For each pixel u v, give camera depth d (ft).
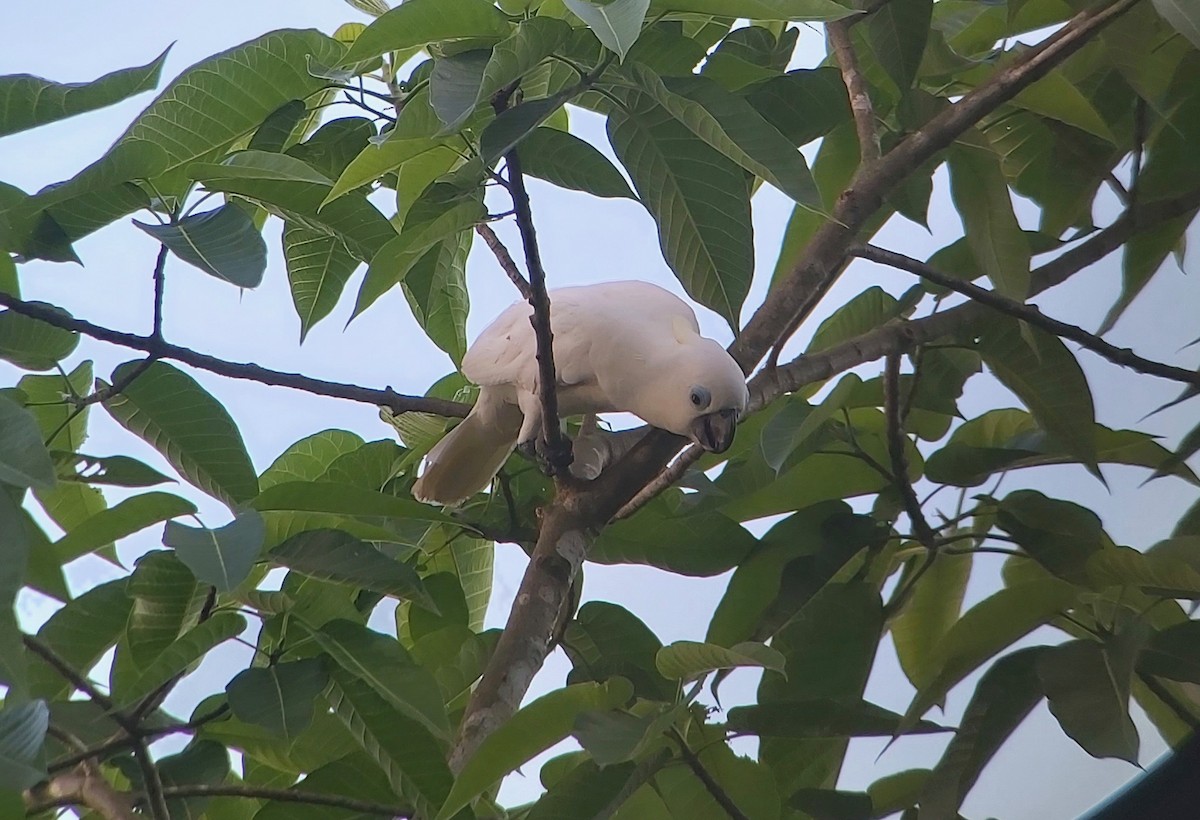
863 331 20.40
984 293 17.94
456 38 13.47
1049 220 21.54
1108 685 13.98
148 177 15.69
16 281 16.55
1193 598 15.46
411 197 17.46
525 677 15.60
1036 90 19.03
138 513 14.76
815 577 18.11
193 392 17.60
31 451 11.26
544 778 17.20
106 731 14.79
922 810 14.62
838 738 17.62
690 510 19.76
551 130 15.39
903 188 19.93
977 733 14.93
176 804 15.70
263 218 20.63
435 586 19.47
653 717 13.25
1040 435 19.16
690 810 15.15
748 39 19.84
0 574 11.05
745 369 19.22
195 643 13.44
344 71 16.52
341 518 16.55
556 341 20.51
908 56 18.67
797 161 13.02
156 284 15.93
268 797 14.51
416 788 14.60
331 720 16.44
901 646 19.85
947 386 19.95
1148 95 18.40
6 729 10.73
